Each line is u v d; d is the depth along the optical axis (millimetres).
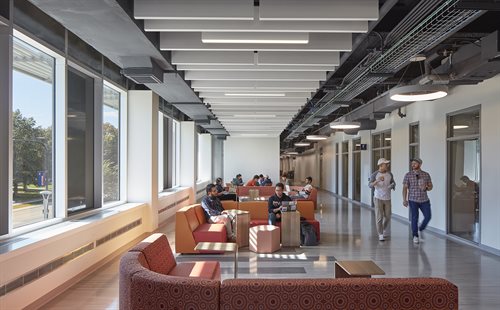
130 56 5148
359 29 4359
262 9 3951
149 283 2662
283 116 11703
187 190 13016
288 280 2631
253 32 4656
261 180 14453
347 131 12766
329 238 7941
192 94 7703
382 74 6277
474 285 4832
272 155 19391
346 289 2535
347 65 8367
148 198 8219
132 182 8219
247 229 7254
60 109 5184
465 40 5973
